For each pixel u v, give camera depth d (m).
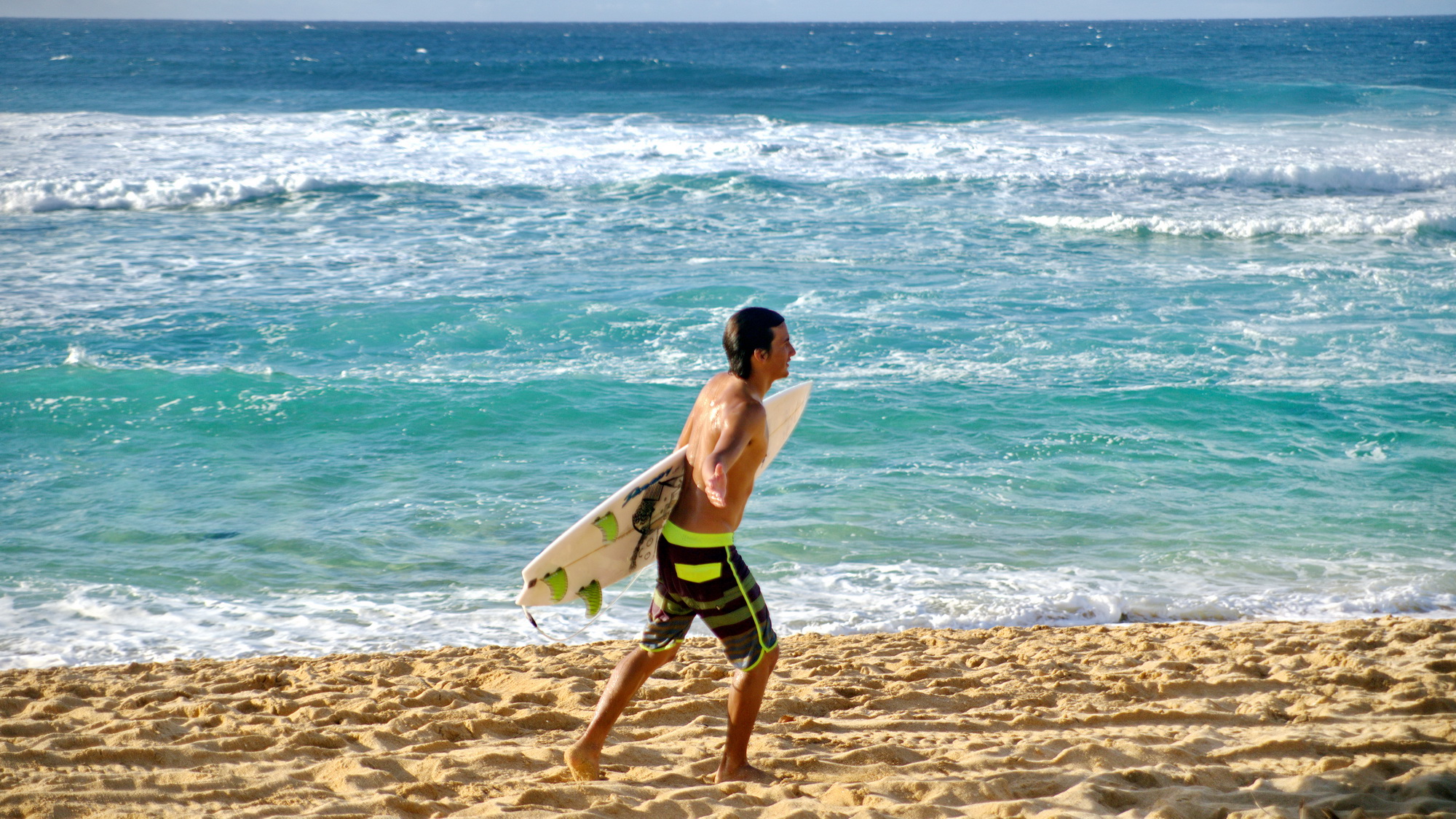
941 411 10.48
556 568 2.96
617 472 8.99
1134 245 18.89
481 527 7.75
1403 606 6.48
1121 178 24.81
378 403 10.53
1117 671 4.66
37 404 10.26
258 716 4.01
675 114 36.12
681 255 17.62
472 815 2.83
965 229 19.84
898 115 36.84
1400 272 16.69
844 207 21.67
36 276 15.39
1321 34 126.94
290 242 18.00
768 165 26.08
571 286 15.48
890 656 5.18
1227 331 13.47
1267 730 3.72
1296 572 7.04
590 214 20.73
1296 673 4.51
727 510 2.91
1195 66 60.88
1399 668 4.56
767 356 2.90
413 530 7.68
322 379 11.27
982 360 12.30
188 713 4.13
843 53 83.69
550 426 10.09
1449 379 11.50
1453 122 34.72
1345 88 41.81
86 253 16.78
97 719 4.05
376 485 8.61
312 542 7.42
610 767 3.35
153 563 7.00
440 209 20.83
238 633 6.03
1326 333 13.35
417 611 6.38
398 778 3.24
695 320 13.89
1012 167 25.92
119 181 21.12
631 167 25.44
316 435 9.78
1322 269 16.88
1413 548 7.42
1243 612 6.41
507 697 4.27
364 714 4.05
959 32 185.88
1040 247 18.58
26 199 19.80
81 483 8.51
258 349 12.50
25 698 4.45
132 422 9.97
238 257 16.91
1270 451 9.47
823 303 14.73
